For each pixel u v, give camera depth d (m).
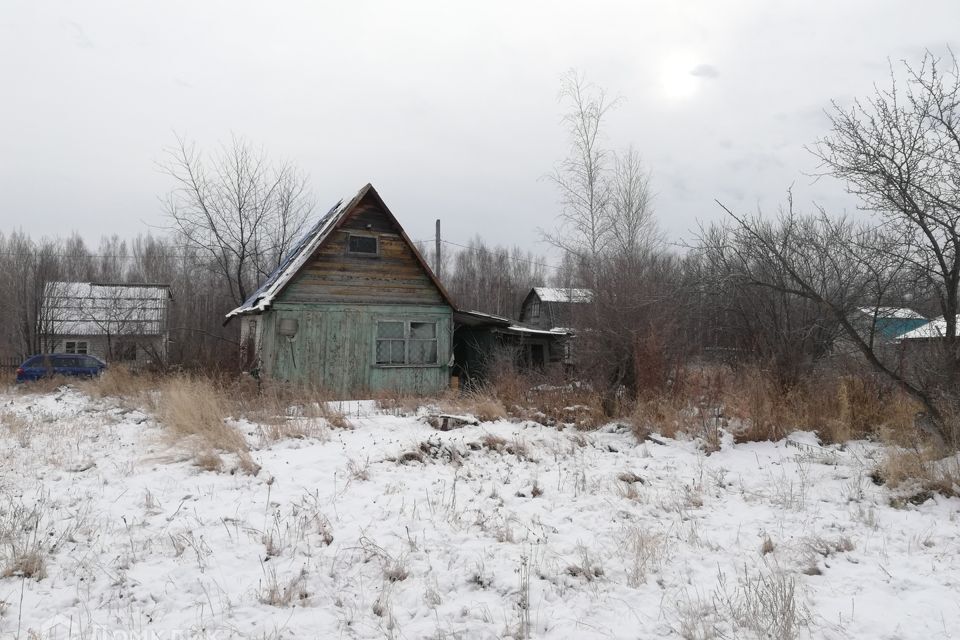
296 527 6.23
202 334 23.59
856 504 7.27
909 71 7.89
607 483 8.21
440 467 8.80
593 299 13.23
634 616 4.67
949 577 5.25
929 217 8.02
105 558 5.46
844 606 4.76
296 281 17.03
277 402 12.79
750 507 7.35
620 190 26.12
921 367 8.97
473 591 5.10
